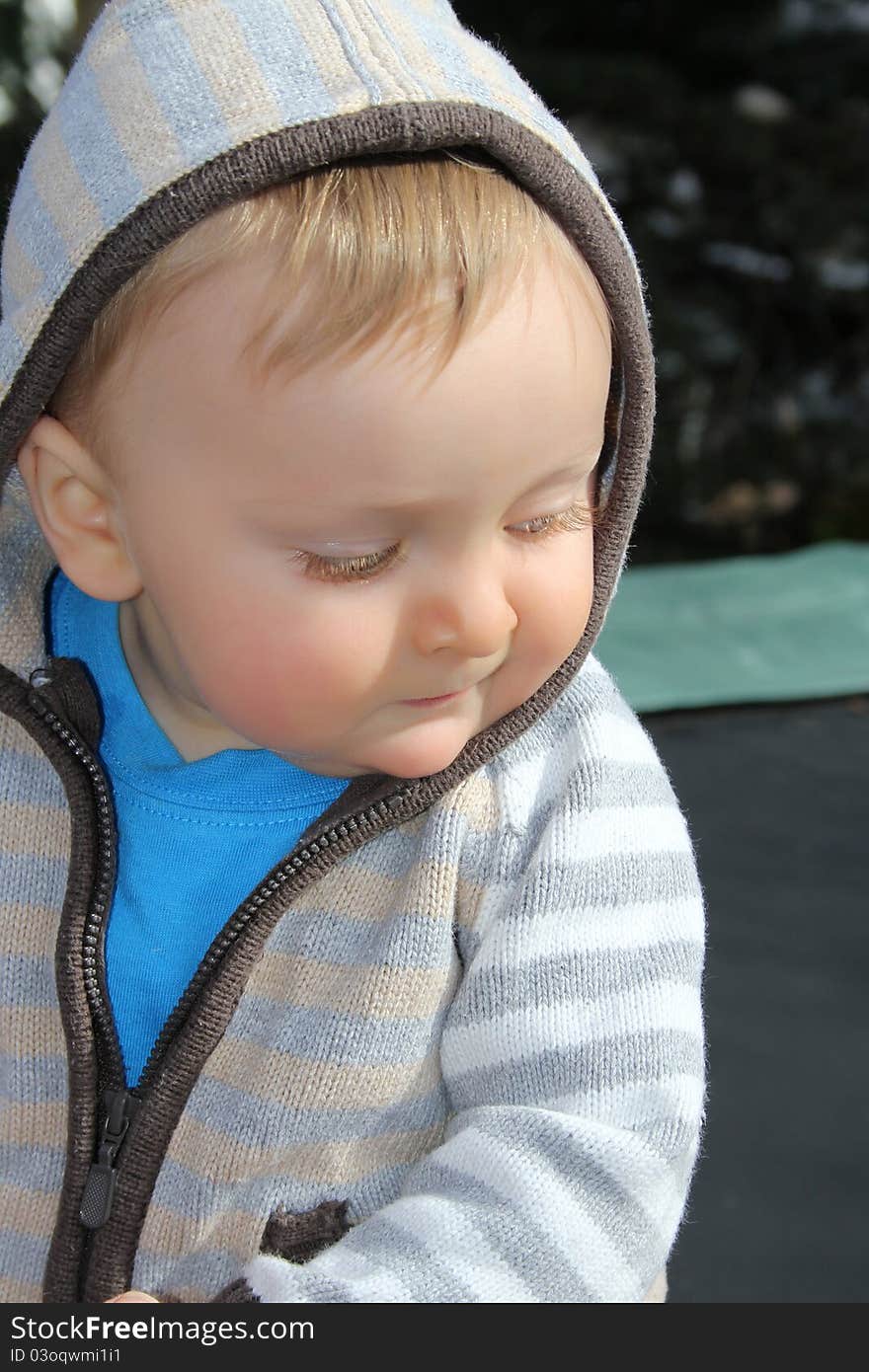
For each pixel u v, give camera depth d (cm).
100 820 116
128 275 93
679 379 529
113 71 99
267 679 94
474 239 88
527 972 108
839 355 566
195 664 97
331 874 113
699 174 589
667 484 516
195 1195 114
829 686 325
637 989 108
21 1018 120
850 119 613
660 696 319
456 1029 111
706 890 257
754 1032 226
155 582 97
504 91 97
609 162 574
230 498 90
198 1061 112
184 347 90
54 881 119
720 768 294
